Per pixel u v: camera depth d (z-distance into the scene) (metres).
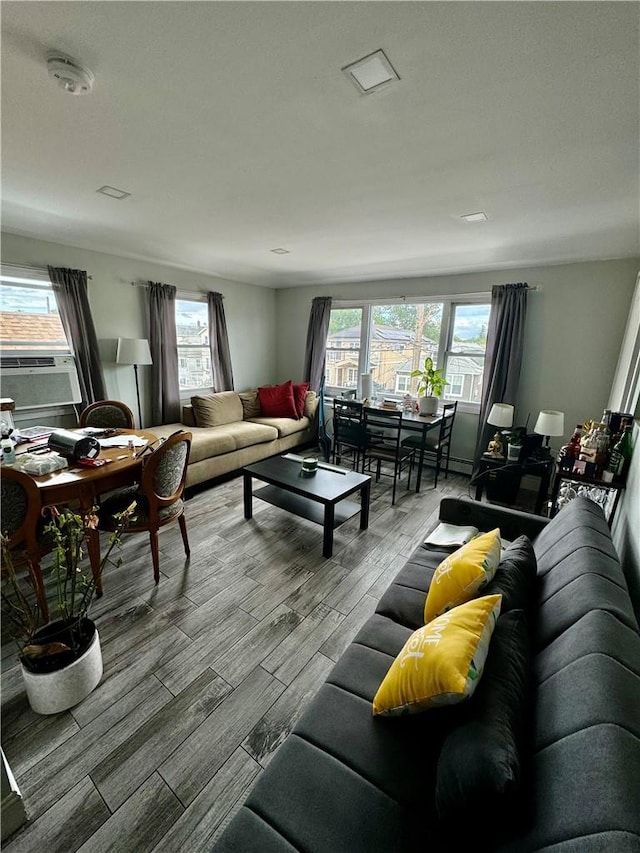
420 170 1.94
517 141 1.63
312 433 5.36
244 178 2.07
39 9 1.01
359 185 2.14
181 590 2.23
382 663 1.28
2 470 1.69
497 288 3.88
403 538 2.91
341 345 5.48
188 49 1.14
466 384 4.46
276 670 1.70
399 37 1.08
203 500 3.52
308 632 1.93
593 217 2.48
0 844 1.09
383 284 4.85
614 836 0.51
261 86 1.31
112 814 1.17
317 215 2.66
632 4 0.94
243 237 3.21
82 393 3.59
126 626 1.94
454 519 2.24
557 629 1.04
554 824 0.58
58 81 1.26
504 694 0.85
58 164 1.93
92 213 2.66
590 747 0.64
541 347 3.82
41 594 1.92
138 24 1.05
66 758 1.32
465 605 1.11
